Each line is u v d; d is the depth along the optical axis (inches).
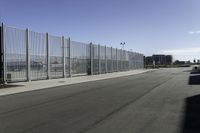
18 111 485.1
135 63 3122.5
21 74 1171.9
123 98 645.9
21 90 857.5
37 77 1282.0
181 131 337.4
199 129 346.6
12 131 344.2
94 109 496.7
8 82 1095.6
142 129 348.5
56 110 490.9
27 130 348.2
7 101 619.2
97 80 1373.0
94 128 354.9
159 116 429.1
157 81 1238.3
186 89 842.8
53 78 1401.3
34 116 437.7
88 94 738.2
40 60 1304.1
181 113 452.8
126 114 446.9
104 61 2127.2
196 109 488.7
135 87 936.3
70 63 1578.5
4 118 424.2
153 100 605.3
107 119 409.1
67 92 798.5
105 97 668.1
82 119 410.6
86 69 1809.8
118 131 339.3
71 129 350.6
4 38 1080.8
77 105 545.6
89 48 1855.3
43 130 347.6
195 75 1768.0
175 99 618.5
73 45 1625.2
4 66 1076.5
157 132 334.3
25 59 1195.9
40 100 628.4
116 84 1090.7
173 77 1571.1
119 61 2502.5
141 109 492.1
